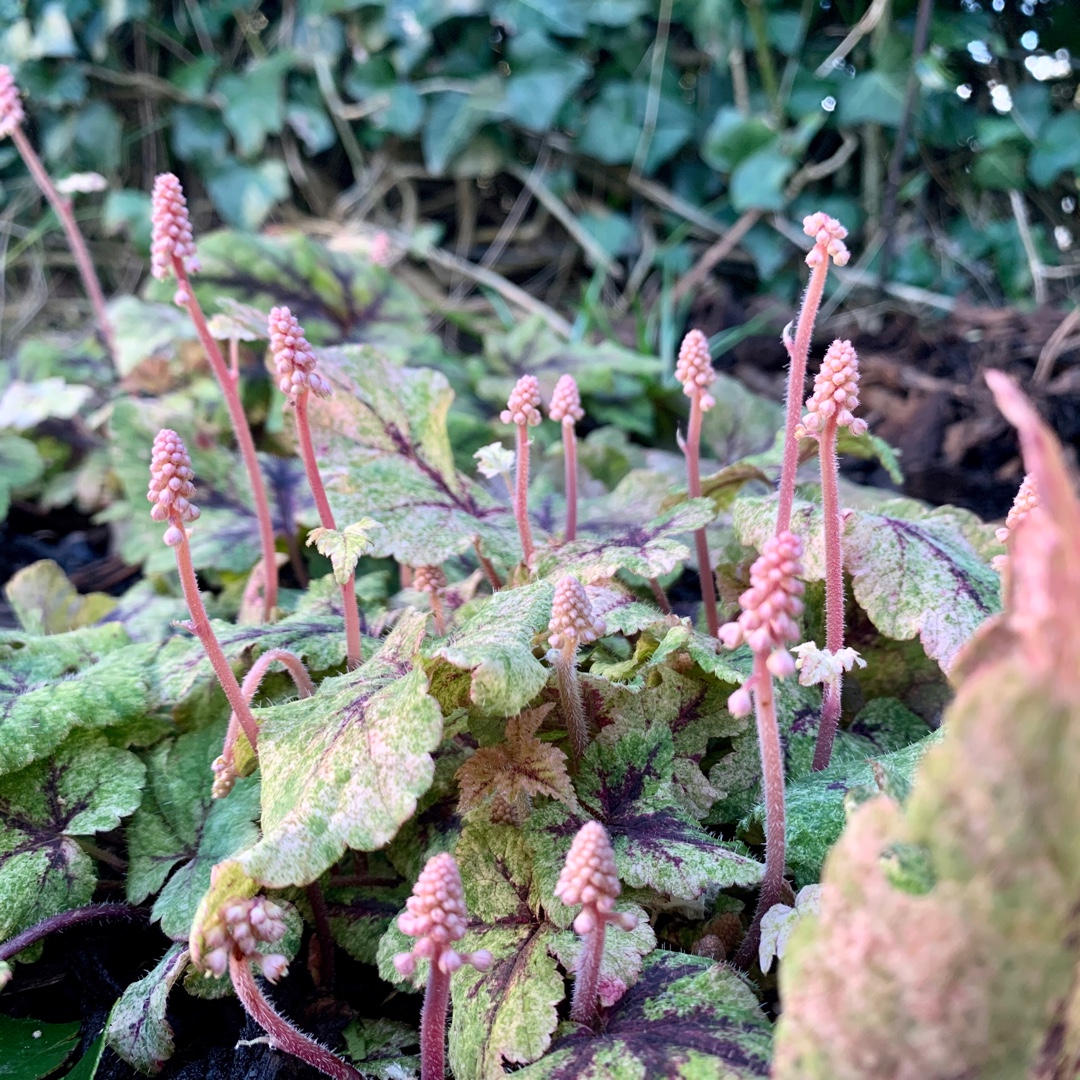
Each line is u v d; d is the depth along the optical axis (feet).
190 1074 0.95
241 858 0.78
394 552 1.13
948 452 2.20
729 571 1.23
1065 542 0.57
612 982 0.83
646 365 2.20
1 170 3.14
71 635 1.27
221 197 3.11
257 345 2.03
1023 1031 0.63
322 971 1.01
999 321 2.48
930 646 1.01
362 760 0.83
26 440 2.15
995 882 0.61
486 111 2.96
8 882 1.01
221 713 1.18
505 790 0.91
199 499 1.61
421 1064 0.82
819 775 0.99
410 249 3.01
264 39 3.16
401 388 1.29
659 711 1.01
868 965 0.63
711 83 3.07
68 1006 1.07
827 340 2.67
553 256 3.18
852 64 2.91
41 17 2.92
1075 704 0.58
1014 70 2.80
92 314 3.17
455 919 0.71
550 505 1.47
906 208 2.97
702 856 0.87
